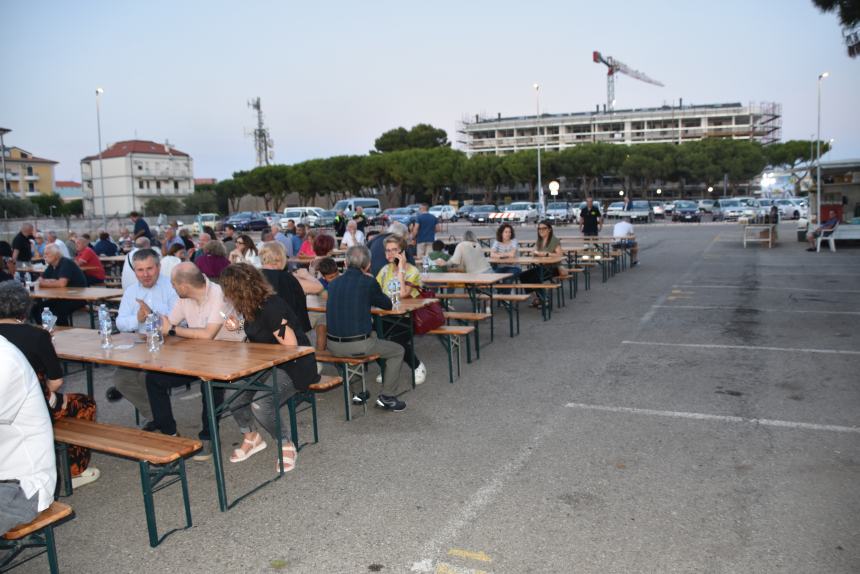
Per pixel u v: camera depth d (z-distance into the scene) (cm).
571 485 410
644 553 330
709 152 6656
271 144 8900
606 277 1450
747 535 344
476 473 433
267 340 472
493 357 754
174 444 368
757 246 2130
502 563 326
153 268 580
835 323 862
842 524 352
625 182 7750
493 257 1088
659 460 443
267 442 516
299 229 1580
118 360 422
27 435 304
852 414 516
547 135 12225
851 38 1349
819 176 1992
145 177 9100
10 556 312
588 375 659
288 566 332
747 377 629
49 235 1588
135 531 377
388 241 665
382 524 370
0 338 305
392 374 571
